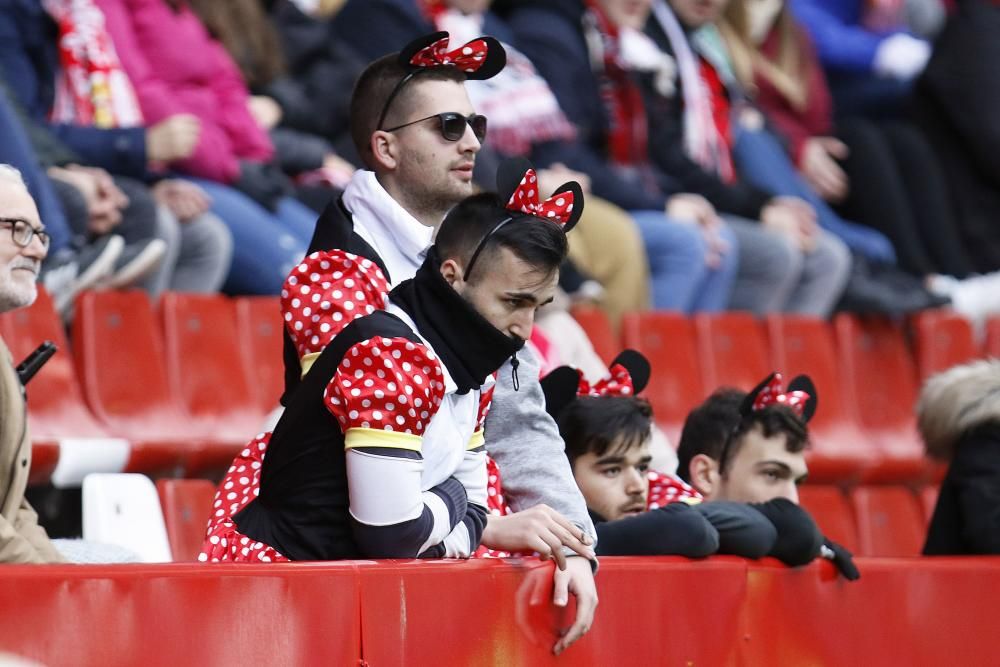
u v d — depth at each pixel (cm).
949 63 2817
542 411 1149
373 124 1209
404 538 991
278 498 1043
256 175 2067
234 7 2181
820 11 2964
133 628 860
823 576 1288
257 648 911
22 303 1108
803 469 1402
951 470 1603
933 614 1373
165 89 2030
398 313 1038
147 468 1723
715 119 2570
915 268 2755
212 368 1894
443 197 1204
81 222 1819
